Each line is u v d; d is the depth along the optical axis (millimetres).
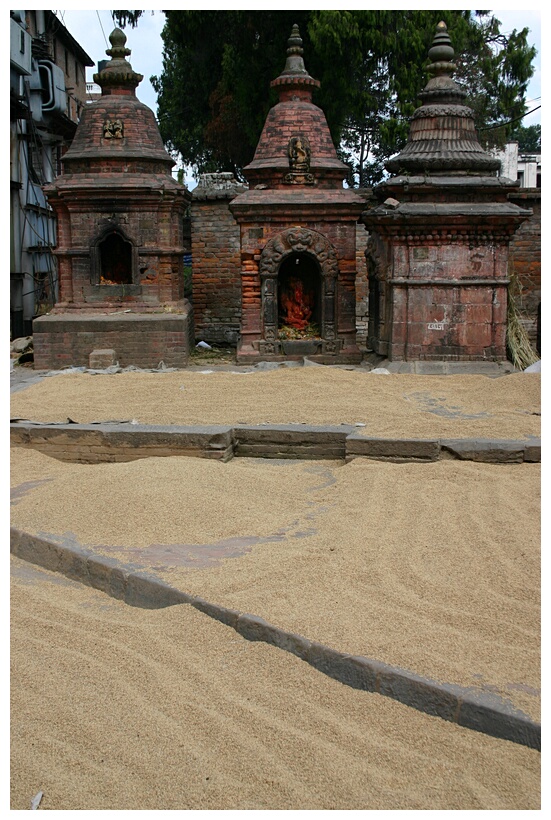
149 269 18078
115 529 7512
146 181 17766
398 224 15555
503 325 15969
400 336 16062
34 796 4352
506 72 28750
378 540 7016
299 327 18062
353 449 9672
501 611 5688
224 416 11609
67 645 5797
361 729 4742
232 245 21266
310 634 5422
